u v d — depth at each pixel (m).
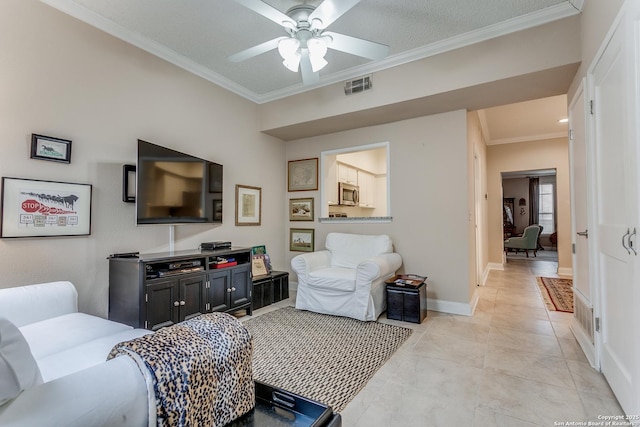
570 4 2.40
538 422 1.58
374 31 2.77
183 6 2.40
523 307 3.68
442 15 2.54
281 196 4.76
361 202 6.11
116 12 2.47
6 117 2.06
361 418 1.62
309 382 1.98
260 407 1.19
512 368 2.14
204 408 0.93
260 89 4.01
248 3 1.88
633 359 1.50
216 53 3.12
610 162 1.82
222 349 1.03
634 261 1.47
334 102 3.71
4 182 2.04
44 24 2.24
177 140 3.20
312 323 3.10
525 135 6.16
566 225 5.91
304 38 2.19
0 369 0.64
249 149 4.16
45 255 2.23
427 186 3.68
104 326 1.71
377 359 2.30
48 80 2.26
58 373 1.19
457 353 2.40
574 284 2.76
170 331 1.02
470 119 3.79
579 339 2.54
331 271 3.53
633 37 1.44
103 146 2.58
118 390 0.72
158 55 3.00
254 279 3.59
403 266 3.81
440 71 3.05
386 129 3.99
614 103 1.73
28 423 0.58
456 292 3.47
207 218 3.31
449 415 1.64
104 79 2.60
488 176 6.75
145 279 2.34
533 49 2.62
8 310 1.64
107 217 2.60
